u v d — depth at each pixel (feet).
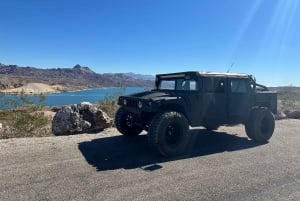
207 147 22.07
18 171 15.23
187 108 21.30
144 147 21.39
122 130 24.73
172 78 24.67
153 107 19.43
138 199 12.19
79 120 27.61
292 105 60.95
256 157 19.22
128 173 15.47
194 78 22.21
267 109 25.35
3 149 19.45
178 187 13.60
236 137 26.27
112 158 18.30
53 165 16.39
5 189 12.92
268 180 14.73
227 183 14.21
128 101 22.26
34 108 31.45
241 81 24.34
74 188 13.17
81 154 18.85
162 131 18.79
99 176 14.85
